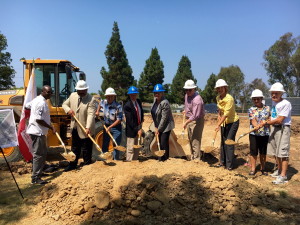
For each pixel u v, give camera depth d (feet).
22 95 20.89
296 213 10.39
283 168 14.08
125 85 108.78
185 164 13.60
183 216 9.98
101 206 10.47
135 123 16.30
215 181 11.59
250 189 11.68
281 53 128.36
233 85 163.02
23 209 11.23
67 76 19.88
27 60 20.27
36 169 14.44
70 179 12.73
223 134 17.26
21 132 16.16
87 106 15.97
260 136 15.52
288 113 13.69
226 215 10.02
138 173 12.51
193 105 16.26
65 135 21.50
